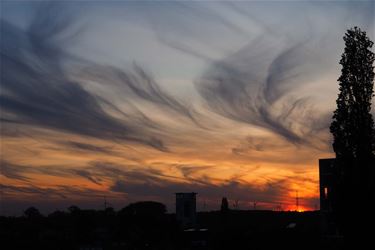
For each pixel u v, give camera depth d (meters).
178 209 113.06
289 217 109.31
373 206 42.38
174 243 92.56
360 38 45.38
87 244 96.12
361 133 43.62
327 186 75.19
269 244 75.44
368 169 43.22
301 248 71.69
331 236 72.19
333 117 45.03
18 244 87.19
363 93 44.44
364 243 42.12
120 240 101.62
